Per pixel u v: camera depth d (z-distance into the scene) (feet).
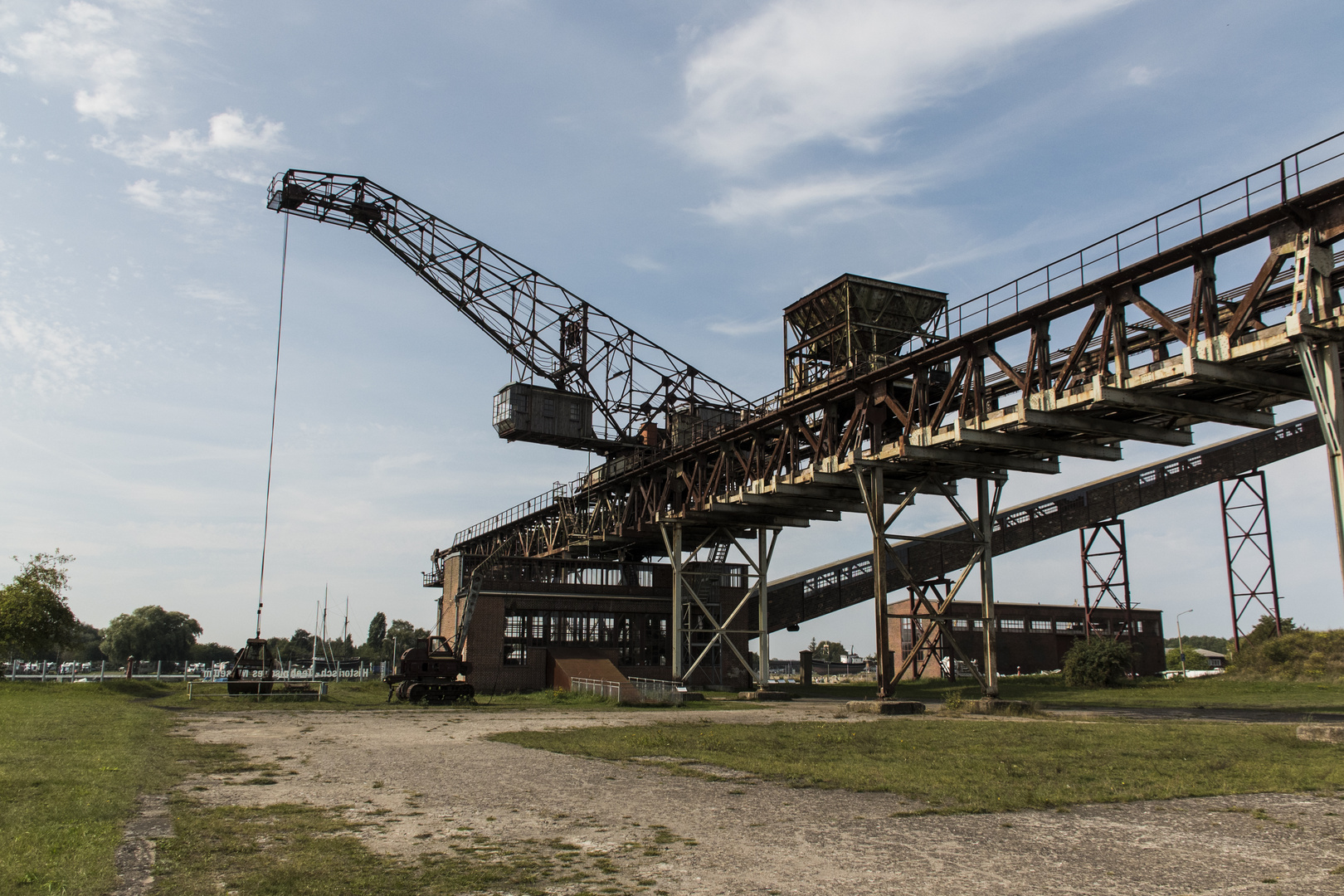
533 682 172.04
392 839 34.06
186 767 53.52
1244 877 28.58
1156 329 98.53
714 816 38.91
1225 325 89.71
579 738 73.72
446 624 187.42
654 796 44.16
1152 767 53.31
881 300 142.00
